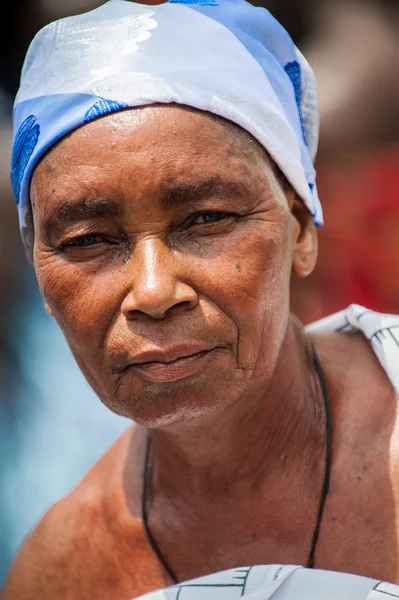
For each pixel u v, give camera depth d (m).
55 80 2.58
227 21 2.67
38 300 4.88
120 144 2.43
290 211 2.70
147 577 2.92
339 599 2.41
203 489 2.80
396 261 4.54
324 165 4.66
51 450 4.67
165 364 2.42
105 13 2.65
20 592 3.16
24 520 4.62
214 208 2.45
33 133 2.60
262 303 2.50
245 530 2.76
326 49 4.75
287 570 2.50
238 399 2.57
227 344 2.46
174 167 2.42
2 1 5.14
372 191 4.59
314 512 2.69
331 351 2.89
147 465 3.01
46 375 4.75
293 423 2.73
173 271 2.41
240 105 2.54
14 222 4.85
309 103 2.91
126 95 2.46
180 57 2.54
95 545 3.03
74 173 2.46
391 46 4.71
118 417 4.67
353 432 2.72
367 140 4.62
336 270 4.64
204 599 2.55
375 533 2.62
